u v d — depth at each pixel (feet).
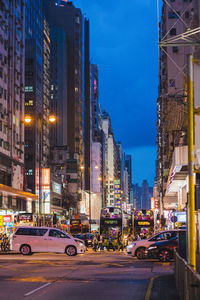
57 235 125.29
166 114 131.13
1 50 233.14
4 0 237.45
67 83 527.40
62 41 519.60
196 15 152.35
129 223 206.49
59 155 471.21
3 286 54.49
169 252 101.04
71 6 551.18
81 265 88.53
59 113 504.43
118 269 79.56
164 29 278.67
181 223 149.28
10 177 239.71
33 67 364.99
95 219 508.12
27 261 99.60
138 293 48.80
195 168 37.01
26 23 417.28
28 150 350.64
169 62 263.49
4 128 235.40
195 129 36.94
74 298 45.03
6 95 240.12
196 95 36.96
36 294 47.67
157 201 400.26
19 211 241.35
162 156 309.63
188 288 31.89
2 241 153.07
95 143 643.04
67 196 453.99
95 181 631.56
